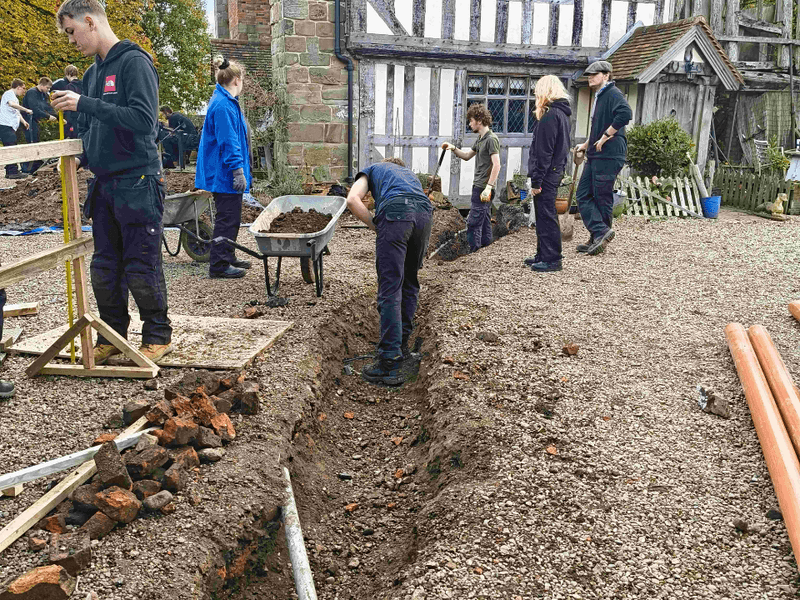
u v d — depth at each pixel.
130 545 2.80
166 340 4.59
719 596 2.73
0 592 2.36
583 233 10.07
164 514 3.01
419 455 4.20
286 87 12.19
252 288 6.52
